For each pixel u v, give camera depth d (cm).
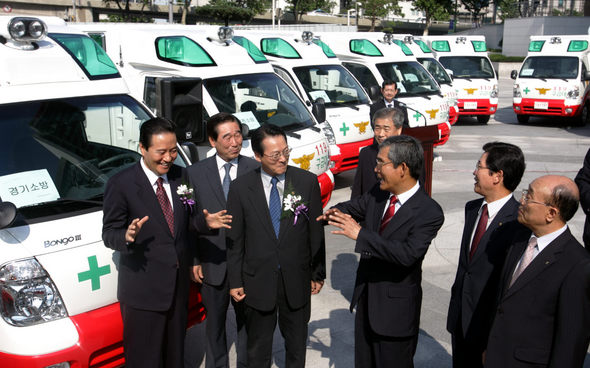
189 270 360
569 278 260
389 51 1166
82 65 432
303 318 358
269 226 343
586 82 1611
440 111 1106
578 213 796
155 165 334
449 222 759
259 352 359
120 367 364
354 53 1136
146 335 341
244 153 605
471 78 1614
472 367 334
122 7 3981
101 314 343
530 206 269
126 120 432
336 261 629
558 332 261
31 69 400
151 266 337
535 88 1589
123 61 689
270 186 348
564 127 1602
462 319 324
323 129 830
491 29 4862
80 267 338
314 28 1978
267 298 344
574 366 258
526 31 3722
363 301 346
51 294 326
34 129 385
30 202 357
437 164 1105
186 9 3691
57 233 341
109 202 332
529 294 272
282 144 331
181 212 350
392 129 447
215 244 381
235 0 3947
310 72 936
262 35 948
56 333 323
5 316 316
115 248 323
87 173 391
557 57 1606
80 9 3884
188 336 474
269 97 700
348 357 433
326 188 713
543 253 271
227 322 493
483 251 317
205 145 631
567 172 1032
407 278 326
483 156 319
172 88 482
